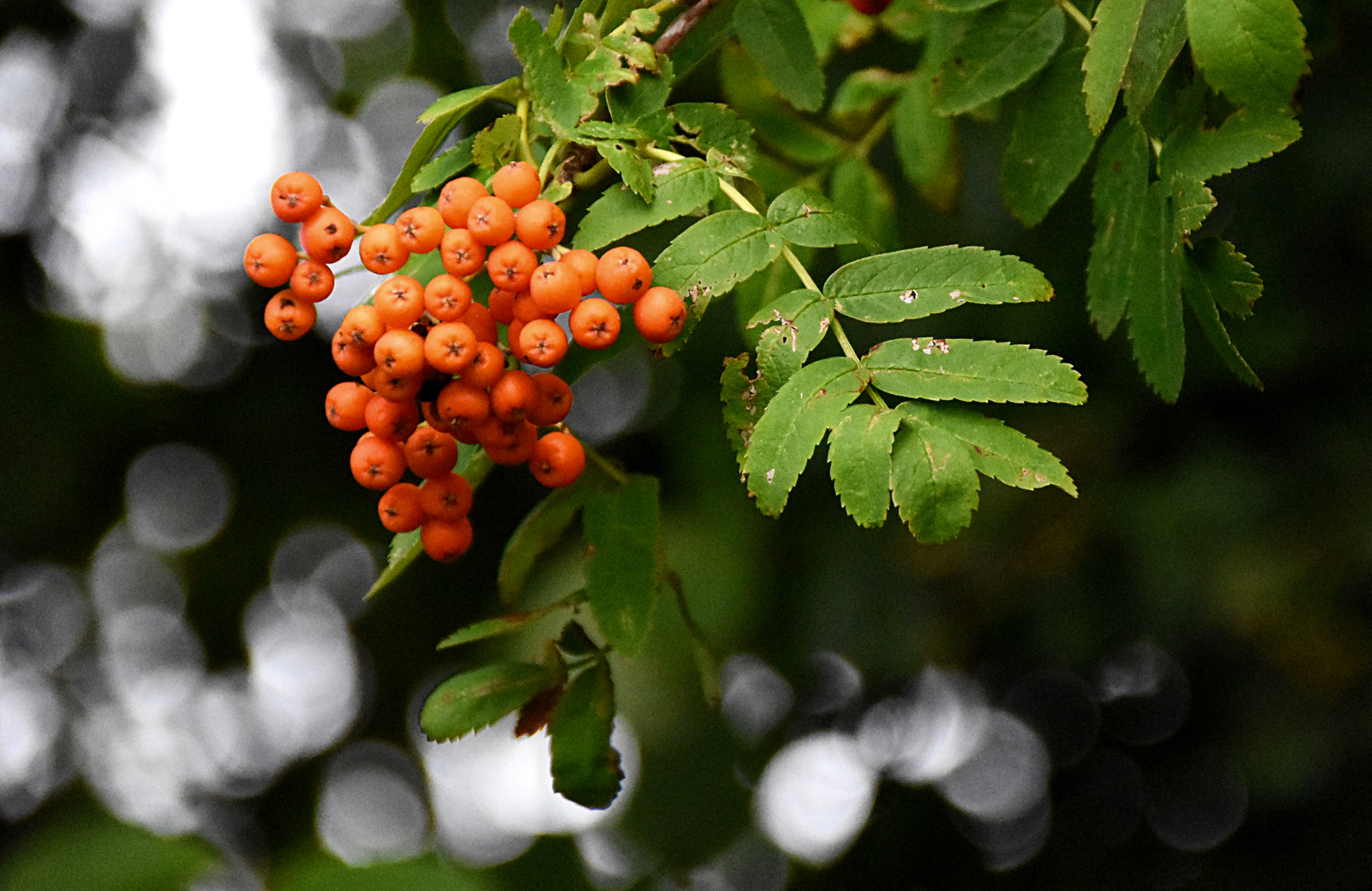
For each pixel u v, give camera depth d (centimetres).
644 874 258
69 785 535
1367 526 427
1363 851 484
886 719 573
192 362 513
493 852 544
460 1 496
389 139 514
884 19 274
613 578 193
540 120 177
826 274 236
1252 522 440
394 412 170
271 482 522
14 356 492
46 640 552
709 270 170
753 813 529
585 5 189
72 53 502
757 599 469
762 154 279
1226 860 525
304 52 516
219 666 561
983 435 154
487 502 521
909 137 277
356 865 110
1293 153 427
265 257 171
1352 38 415
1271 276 434
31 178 507
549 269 160
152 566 546
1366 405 442
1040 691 563
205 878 112
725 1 214
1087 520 459
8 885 112
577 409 507
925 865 558
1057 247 411
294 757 562
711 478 475
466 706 190
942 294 167
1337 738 450
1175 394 189
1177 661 500
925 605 472
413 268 186
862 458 154
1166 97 191
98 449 509
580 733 190
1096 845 554
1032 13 220
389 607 545
